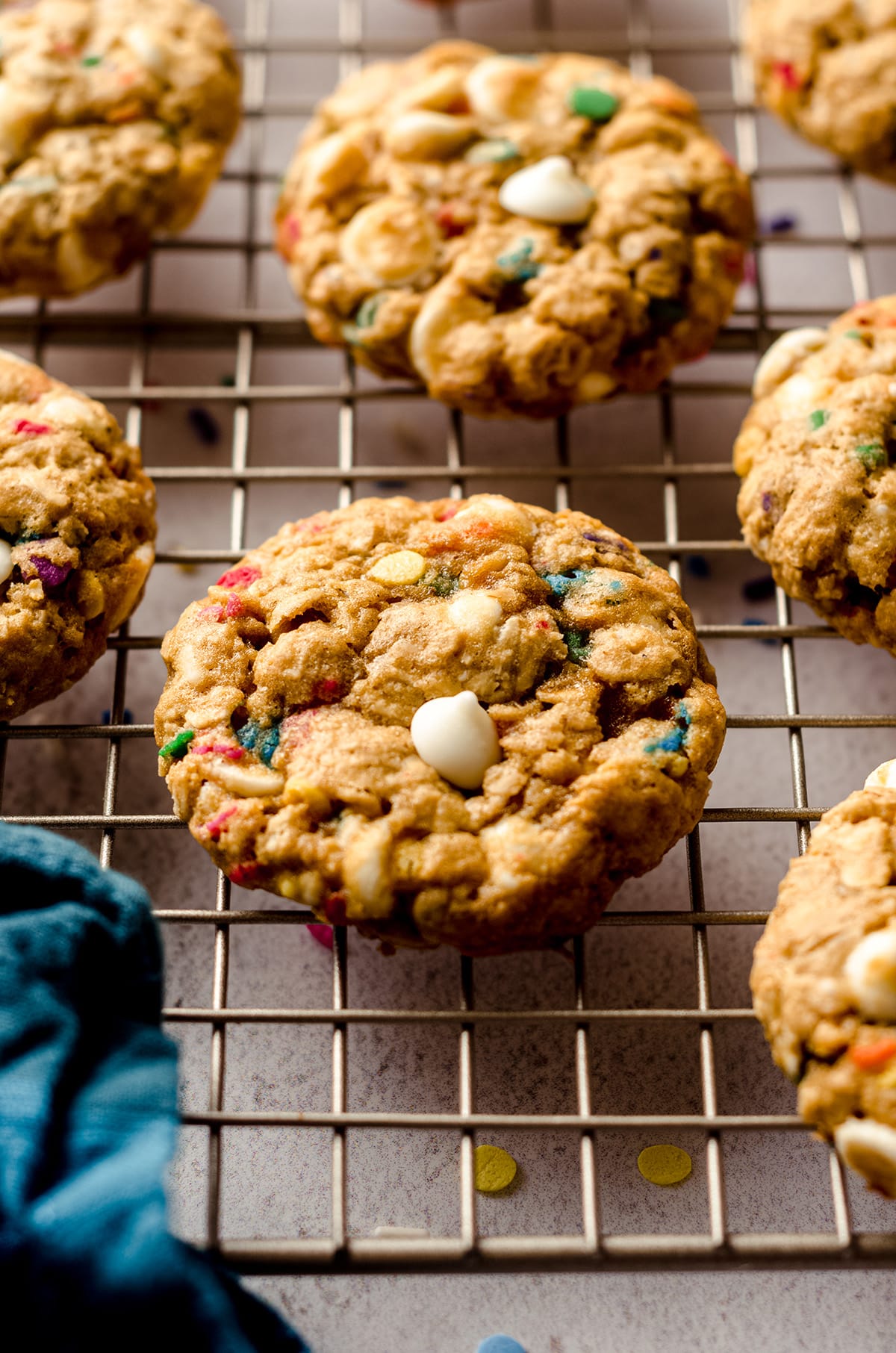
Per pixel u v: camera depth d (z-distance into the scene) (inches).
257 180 17.1
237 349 16.9
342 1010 14.4
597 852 14.4
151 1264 13.2
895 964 13.9
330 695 14.7
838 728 15.6
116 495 15.4
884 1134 13.7
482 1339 15.0
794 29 16.8
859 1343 15.0
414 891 14.3
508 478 15.9
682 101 16.7
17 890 14.3
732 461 17.2
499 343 15.7
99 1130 13.6
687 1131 15.4
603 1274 15.2
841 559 15.1
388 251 16.0
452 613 14.8
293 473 16.0
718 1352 15.0
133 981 14.2
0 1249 13.2
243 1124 14.2
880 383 15.4
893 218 17.9
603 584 15.0
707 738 14.7
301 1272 14.1
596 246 16.0
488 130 16.4
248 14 18.1
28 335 16.9
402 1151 15.4
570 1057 15.6
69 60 16.6
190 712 14.7
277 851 14.3
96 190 16.1
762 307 16.7
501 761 14.5
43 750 16.4
